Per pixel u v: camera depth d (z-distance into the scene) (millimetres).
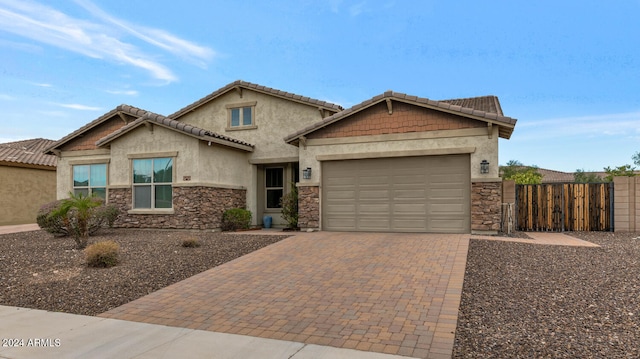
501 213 13938
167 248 11453
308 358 4832
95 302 7246
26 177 22844
